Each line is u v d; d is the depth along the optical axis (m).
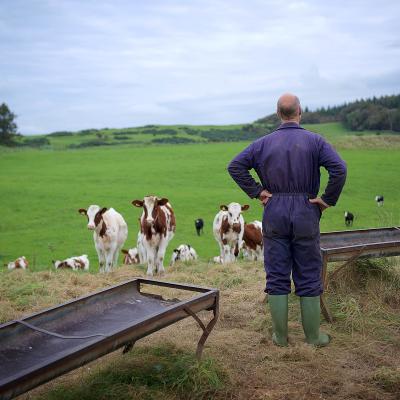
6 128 115.00
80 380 4.12
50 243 23.88
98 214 11.98
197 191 38.84
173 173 49.56
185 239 24.48
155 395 3.78
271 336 5.02
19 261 17.64
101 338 3.33
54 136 151.25
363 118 132.75
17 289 7.36
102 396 3.78
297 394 3.82
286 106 4.75
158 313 3.74
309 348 4.52
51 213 31.45
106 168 56.06
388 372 4.01
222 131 157.12
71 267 17.61
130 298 4.62
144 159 64.31
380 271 6.46
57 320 4.04
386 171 46.34
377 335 5.00
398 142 69.75
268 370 4.22
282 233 4.66
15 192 39.81
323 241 6.60
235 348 4.68
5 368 3.50
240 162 4.84
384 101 141.38
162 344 4.68
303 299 4.71
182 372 4.03
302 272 4.68
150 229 10.32
